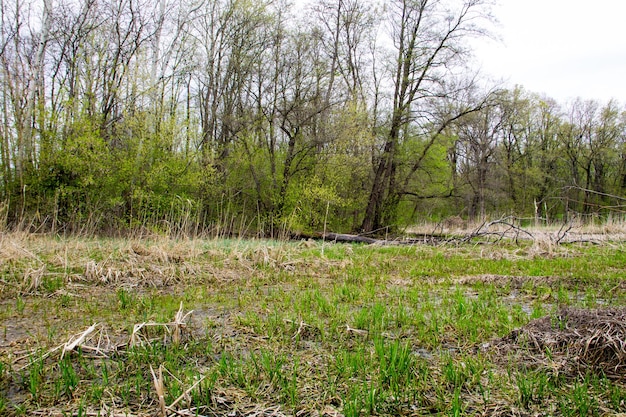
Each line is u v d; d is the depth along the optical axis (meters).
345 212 24.77
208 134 23.39
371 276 9.39
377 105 25.89
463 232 20.83
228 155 22.12
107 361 4.27
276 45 22.33
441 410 3.35
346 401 3.40
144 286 8.32
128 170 17.27
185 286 8.39
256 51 23.17
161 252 10.14
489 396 3.52
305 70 22.12
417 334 5.12
